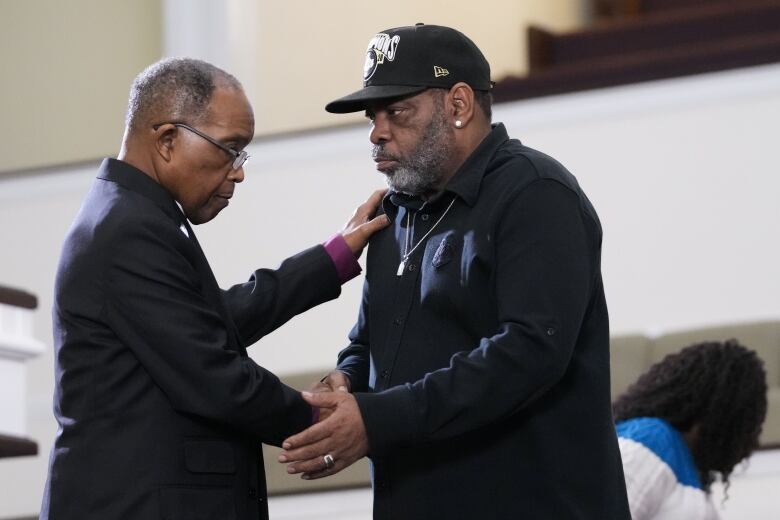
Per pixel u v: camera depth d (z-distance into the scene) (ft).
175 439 22.18
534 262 22.16
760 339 47.83
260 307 25.93
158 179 23.32
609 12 75.82
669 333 48.93
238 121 23.41
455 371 21.86
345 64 65.51
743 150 52.19
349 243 26.02
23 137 65.26
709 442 29.30
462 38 23.84
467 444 22.82
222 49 62.54
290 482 43.50
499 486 22.65
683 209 52.65
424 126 23.27
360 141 57.52
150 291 22.07
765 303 51.26
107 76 65.16
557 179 22.76
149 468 21.89
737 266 51.72
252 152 58.34
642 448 28.40
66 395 22.24
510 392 21.72
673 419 29.32
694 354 29.86
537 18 73.41
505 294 22.17
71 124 65.10
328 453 21.85
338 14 65.41
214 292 23.11
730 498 39.73
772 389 43.16
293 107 63.52
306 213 57.57
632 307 52.70
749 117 52.31
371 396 22.08
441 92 23.41
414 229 23.98
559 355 21.84
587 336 23.32
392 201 24.84
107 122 64.90
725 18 65.26
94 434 22.00
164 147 23.17
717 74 52.95
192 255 22.82
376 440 21.86
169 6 63.41
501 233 22.54
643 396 29.66
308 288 26.27
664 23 66.54
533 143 54.85
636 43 67.15
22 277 61.00
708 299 51.88
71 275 22.35
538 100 55.06
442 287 22.91
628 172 53.47
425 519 22.86
